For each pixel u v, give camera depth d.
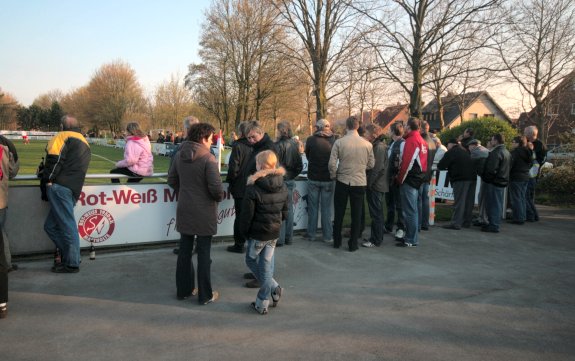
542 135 18.78
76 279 4.80
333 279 5.08
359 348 3.41
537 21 16.94
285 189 4.18
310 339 3.54
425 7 13.57
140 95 66.00
